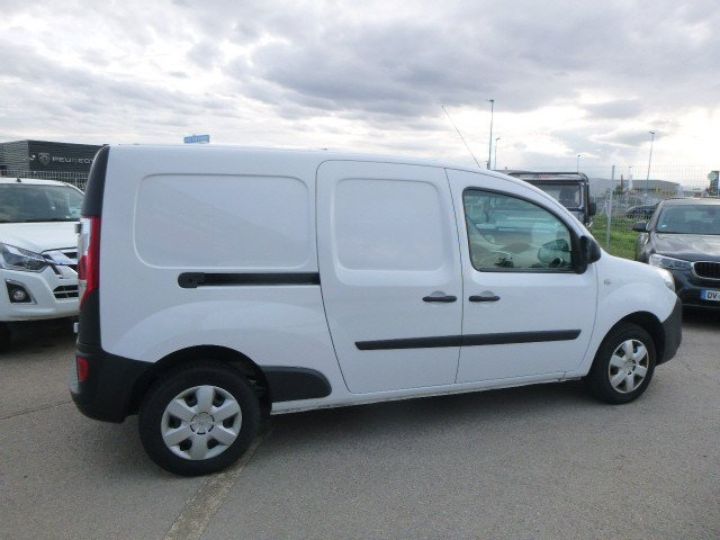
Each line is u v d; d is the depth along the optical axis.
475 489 3.38
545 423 4.37
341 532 2.94
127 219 3.34
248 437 3.60
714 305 7.49
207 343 3.46
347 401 3.88
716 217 9.01
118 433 4.14
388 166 3.87
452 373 4.12
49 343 6.64
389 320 3.87
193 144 3.54
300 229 3.64
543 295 4.32
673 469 3.64
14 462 3.70
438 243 3.99
